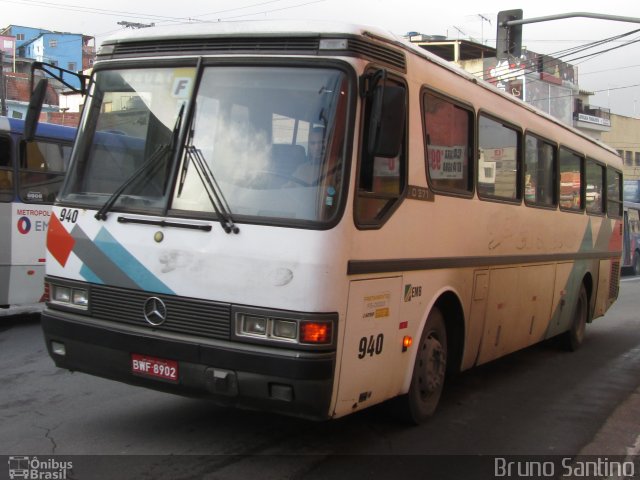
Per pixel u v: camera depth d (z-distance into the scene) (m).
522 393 7.19
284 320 4.04
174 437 5.07
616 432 5.93
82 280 4.74
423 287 5.23
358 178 4.26
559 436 5.73
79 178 4.94
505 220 6.86
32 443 4.88
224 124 4.45
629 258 28.53
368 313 4.47
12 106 40.72
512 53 15.63
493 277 6.62
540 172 7.98
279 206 4.17
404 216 4.89
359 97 4.28
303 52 4.35
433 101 5.40
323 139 4.21
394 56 4.78
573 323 9.67
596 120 48.81
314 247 4.04
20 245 9.57
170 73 4.69
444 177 5.59
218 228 4.25
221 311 4.19
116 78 4.94
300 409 4.07
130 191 4.62
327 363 4.04
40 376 6.85
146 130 4.70
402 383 5.11
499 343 7.01
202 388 4.24
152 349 4.36
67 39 56.09
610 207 11.27
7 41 51.50
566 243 8.91
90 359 4.68
